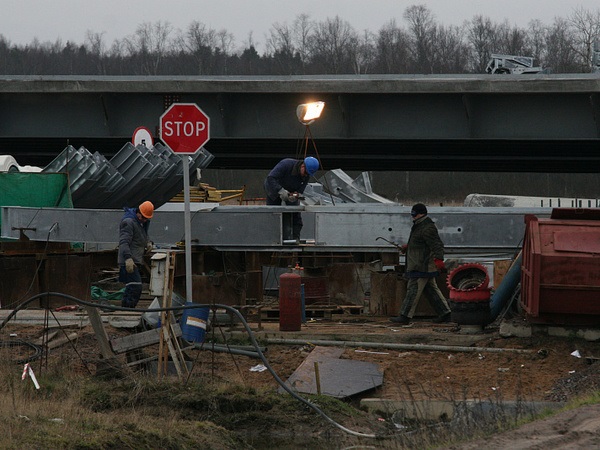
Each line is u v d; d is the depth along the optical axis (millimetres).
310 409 41062
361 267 66125
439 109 115438
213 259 68250
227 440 36500
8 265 65438
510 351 50062
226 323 56812
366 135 117062
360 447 35625
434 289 58469
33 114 122688
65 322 54781
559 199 154625
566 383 44688
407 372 47781
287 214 65688
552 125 113250
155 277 46844
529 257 51312
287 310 54812
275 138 119188
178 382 42500
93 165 86188
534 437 29500
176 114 51500
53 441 30375
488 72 135000
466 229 64875
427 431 35844
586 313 50406
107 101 120312
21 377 40344
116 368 43406
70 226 67938
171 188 99438
